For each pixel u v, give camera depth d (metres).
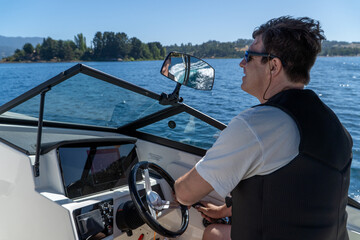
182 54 1.40
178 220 1.69
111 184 1.65
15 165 1.51
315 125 0.80
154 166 1.51
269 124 0.79
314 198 0.79
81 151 1.57
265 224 0.82
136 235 1.69
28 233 1.49
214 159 0.84
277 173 0.79
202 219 1.81
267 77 0.90
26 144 1.59
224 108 10.25
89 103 1.86
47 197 1.40
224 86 20.66
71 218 1.33
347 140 0.89
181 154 2.08
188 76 1.48
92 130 2.26
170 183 1.55
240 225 0.88
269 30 0.87
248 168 0.81
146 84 18.56
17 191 1.51
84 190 1.53
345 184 0.86
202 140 1.98
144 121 2.12
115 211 1.52
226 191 0.83
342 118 9.38
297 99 0.83
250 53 0.92
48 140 1.82
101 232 1.43
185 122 1.97
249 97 14.09
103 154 1.66
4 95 16.03
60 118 2.08
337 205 0.85
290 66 0.85
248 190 0.83
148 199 1.33
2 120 1.89
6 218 1.57
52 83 1.43
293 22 0.85
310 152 0.77
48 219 1.41
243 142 0.80
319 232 0.81
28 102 1.69
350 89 18.67
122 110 2.02
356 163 4.75
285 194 0.79
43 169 1.49
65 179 1.49
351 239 1.47
